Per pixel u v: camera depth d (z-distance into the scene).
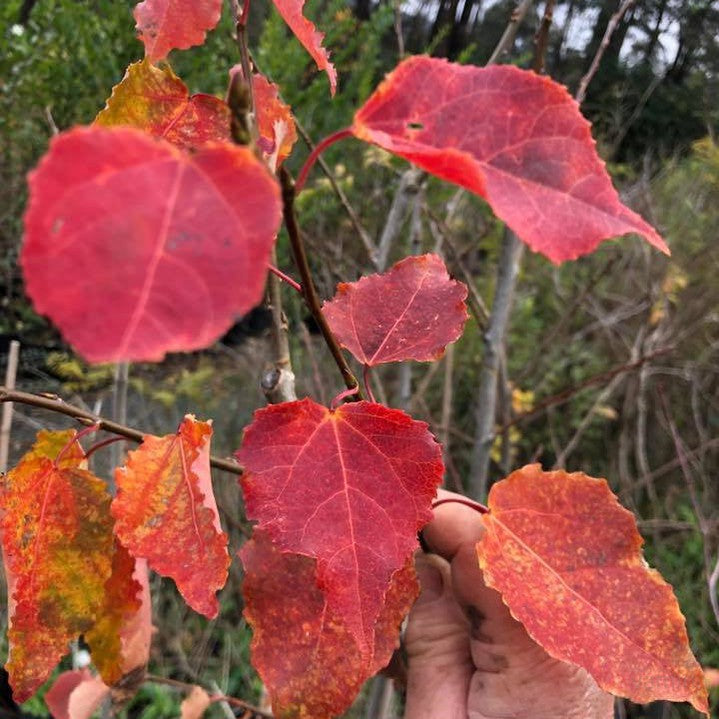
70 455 0.24
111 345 0.11
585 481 0.25
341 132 0.17
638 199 1.40
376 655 0.23
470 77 0.17
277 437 0.21
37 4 1.21
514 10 0.43
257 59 0.96
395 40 1.40
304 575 0.23
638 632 0.23
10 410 0.57
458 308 0.26
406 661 0.38
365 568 0.20
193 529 0.22
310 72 1.07
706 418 1.29
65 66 1.15
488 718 0.34
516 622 0.33
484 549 0.24
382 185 1.16
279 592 0.23
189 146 0.23
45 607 0.23
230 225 0.12
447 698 0.36
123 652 0.26
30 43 1.21
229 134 0.23
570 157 0.16
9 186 1.42
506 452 0.68
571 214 0.16
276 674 0.22
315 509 0.21
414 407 0.95
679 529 1.03
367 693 0.82
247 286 0.12
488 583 0.24
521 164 0.16
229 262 0.12
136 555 0.21
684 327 1.34
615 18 0.48
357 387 0.22
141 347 0.11
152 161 0.13
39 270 0.11
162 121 0.23
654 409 1.22
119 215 0.12
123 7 1.01
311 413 0.22
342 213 1.11
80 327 0.11
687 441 1.22
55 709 0.35
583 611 0.23
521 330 1.40
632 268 1.36
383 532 0.21
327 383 1.03
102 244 0.12
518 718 0.33
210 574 0.21
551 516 0.24
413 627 0.38
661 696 0.22
